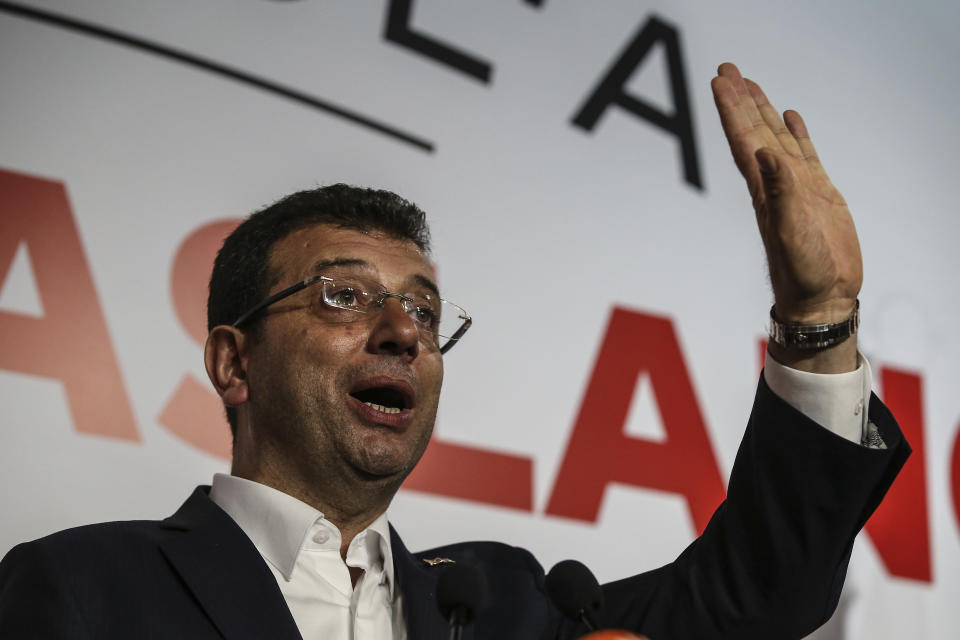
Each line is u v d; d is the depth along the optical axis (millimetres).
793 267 2875
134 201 6406
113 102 6562
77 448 5812
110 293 6160
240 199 6691
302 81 7117
